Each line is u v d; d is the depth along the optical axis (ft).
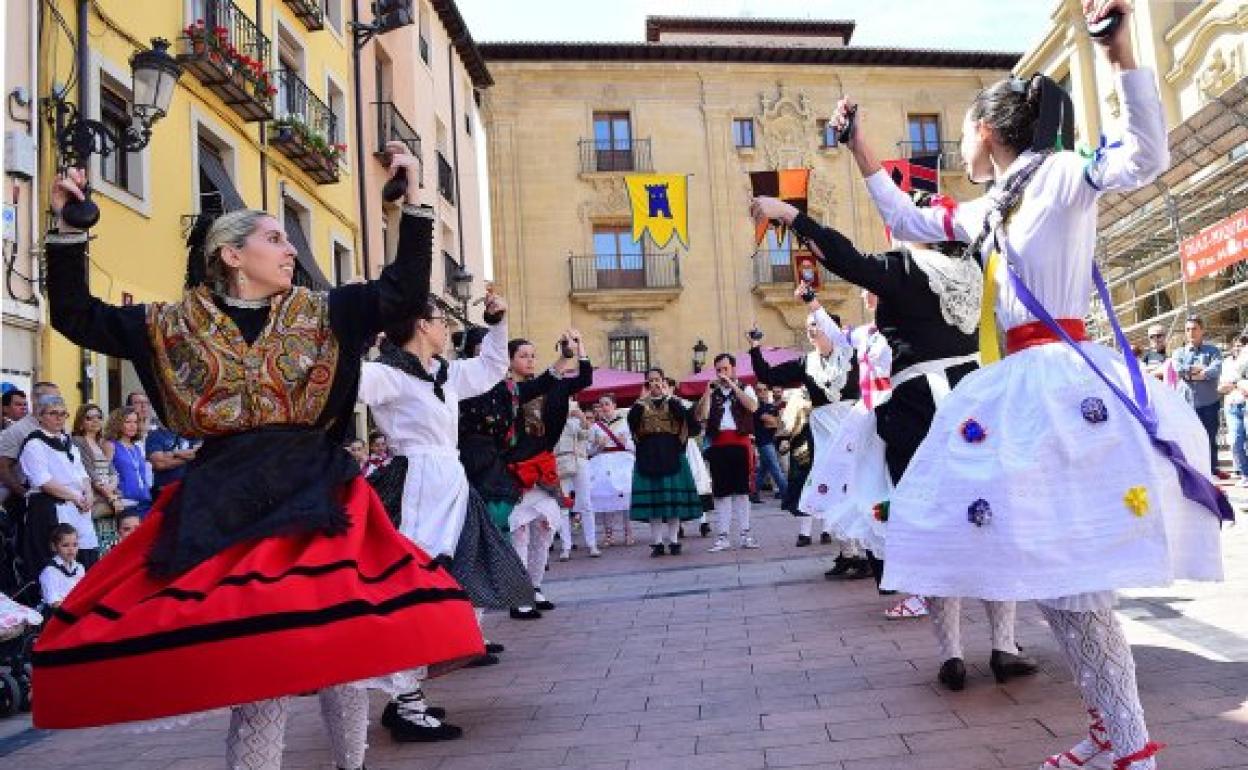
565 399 22.33
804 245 13.05
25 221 29.07
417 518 14.08
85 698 7.02
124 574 7.76
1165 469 8.43
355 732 9.96
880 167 11.01
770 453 52.24
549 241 98.17
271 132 49.24
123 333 8.47
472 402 18.98
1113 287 76.13
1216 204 58.54
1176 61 73.51
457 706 15.20
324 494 8.03
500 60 98.78
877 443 15.84
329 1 61.21
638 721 13.37
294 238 51.03
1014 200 9.23
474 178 93.09
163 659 6.95
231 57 42.68
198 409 8.19
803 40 108.99
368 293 8.66
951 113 104.32
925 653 15.72
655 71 100.42
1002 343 9.62
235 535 7.64
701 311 98.78
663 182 56.34
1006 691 13.00
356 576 7.61
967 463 8.87
